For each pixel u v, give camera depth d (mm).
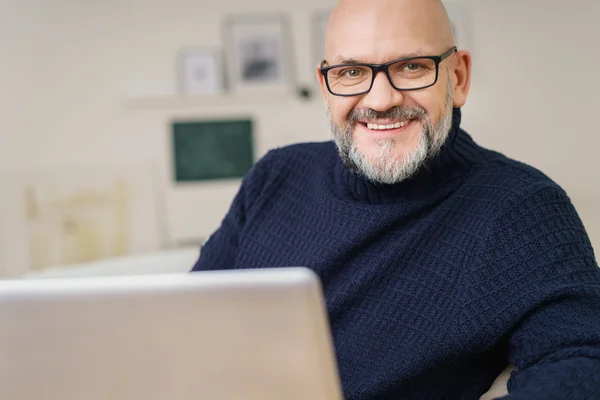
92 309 595
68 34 3379
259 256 1407
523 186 1184
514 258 1124
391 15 1188
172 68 3441
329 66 1242
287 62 3484
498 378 1152
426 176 1265
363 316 1208
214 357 596
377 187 1292
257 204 1462
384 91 1188
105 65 3406
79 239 3406
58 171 3395
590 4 3441
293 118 3516
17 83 3363
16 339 611
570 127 3484
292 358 592
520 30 3461
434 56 1189
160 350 598
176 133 3471
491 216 1170
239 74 3471
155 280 589
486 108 3479
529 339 1038
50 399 625
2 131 3363
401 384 1143
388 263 1209
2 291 605
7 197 3363
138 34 3418
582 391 882
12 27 3348
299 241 1365
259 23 3471
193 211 3510
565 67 3469
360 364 1182
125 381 611
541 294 1052
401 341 1163
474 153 1307
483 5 3451
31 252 3379
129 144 3445
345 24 1217
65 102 3395
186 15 3438
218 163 3508
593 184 3498
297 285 571
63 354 610
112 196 3430
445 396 1167
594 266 1108
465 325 1112
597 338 946
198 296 582
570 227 1133
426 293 1175
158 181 3479
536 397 874
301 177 1464
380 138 1227
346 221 1302
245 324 585
